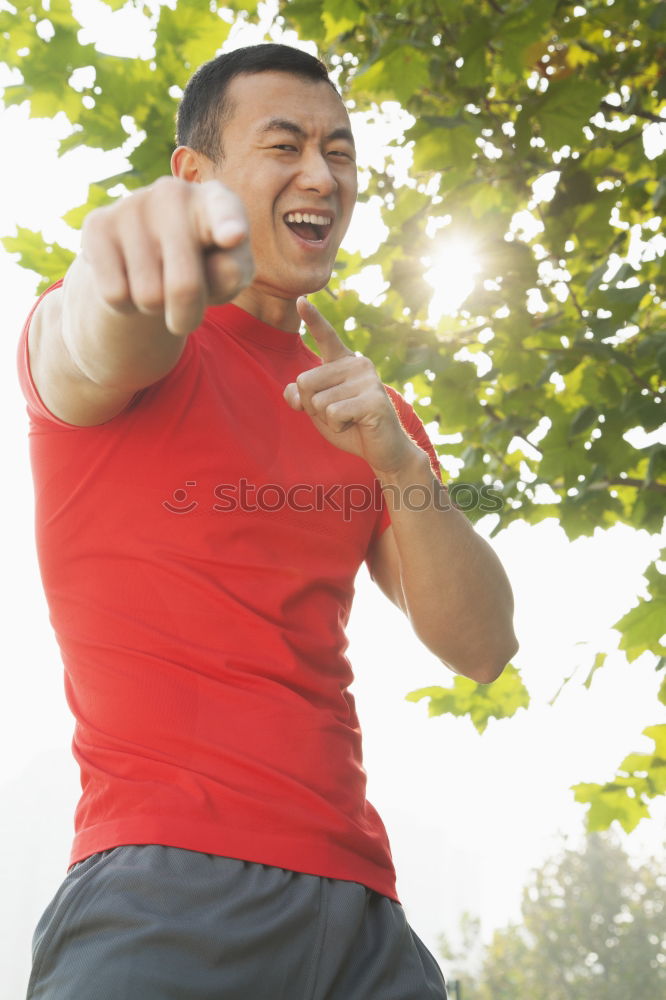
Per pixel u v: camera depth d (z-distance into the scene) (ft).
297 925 4.30
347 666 5.08
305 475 5.01
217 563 4.64
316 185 5.32
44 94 11.11
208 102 5.56
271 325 5.50
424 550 5.19
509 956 122.31
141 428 4.64
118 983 4.01
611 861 123.54
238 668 4.57
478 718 14.74
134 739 4.47
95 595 4.62
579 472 12.51
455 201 12.10
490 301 12.30
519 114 11.44
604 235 12.38
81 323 3.48
